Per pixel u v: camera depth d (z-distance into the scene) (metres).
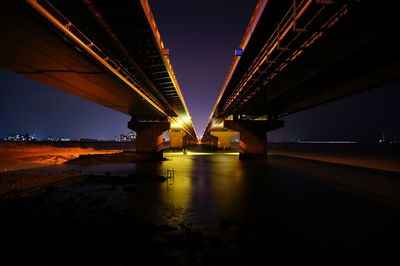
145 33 17.41
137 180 26.08
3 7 10.58
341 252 9.82
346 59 19.05
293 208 16.08
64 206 15.73
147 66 23.78
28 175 26.91
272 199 18.52
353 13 11.93
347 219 13.88
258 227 12.58
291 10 16.30
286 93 31.56
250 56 24.22
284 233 11.79
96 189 21.48
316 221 13.50
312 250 10.00
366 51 17.33
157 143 50.31
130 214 14.61
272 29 19.33
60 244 10.13
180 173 32.00
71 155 55.59
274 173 32.47
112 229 11.85
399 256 9.52
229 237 11.24
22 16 11.33
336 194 20.20
